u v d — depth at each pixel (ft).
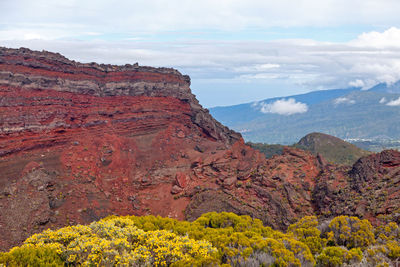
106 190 191.42
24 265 60.64
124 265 64.08
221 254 74.90
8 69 195.72
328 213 147.84
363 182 149.38
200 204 178.81
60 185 176.04
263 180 179.73
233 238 81.00
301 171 183.01
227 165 201.16
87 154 206.28
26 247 65.57
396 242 80.02
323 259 72.54
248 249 73.20
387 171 148.15
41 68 211.82
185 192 192.54
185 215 177.68
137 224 116.98
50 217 153.38
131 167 215.51
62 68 224.74
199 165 210.38
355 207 135.54
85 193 178.50
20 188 159.84
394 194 130.41
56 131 204.54
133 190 199.72
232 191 181.98
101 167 205.77
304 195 167.02
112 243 70.03
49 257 63.77
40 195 160.86
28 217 146.20
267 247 75.56
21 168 173.27
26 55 206.49
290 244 78.48
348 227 92.53
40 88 207.21
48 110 204.33
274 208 163.94
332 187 159.94
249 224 118.21
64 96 218.59
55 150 197.98
